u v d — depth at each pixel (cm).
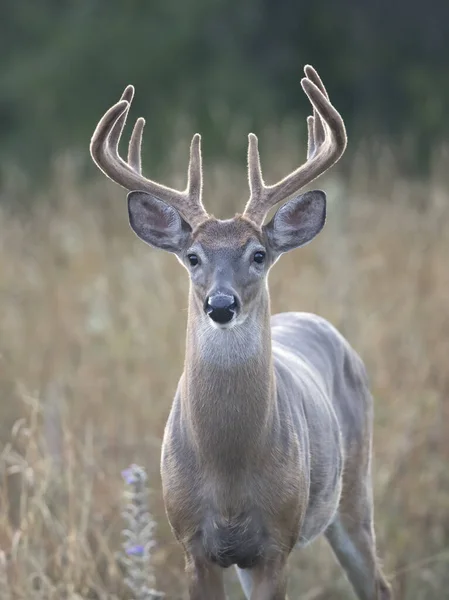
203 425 1330
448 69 5334
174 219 1410
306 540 1512
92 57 5056
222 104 4853
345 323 2272
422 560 1797
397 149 4575
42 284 2630
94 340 2331
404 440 1997
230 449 1325
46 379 2250
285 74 5200
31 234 2994
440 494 1956
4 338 2403
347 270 2453
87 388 2139
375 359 2214
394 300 2478
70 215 3006
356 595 1653
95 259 2727
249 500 1339
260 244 1364
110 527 1722
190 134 4606
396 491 1931
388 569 1798
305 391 1491
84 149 4734
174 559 1786
